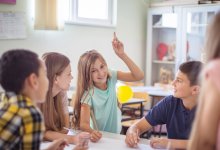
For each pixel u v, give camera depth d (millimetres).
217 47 847
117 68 5305
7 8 3809
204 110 830
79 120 1893
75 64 4648
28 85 1008
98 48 4996
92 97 1883
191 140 882
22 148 929
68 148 1503
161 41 5840
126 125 3555
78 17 4719
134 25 5613
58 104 1740
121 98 2844
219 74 810
